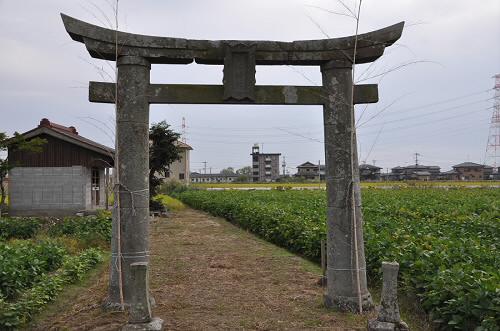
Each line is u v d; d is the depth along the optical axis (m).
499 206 19.92
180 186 55.59
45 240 13.09
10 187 21.91
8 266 8.72
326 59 7.57
